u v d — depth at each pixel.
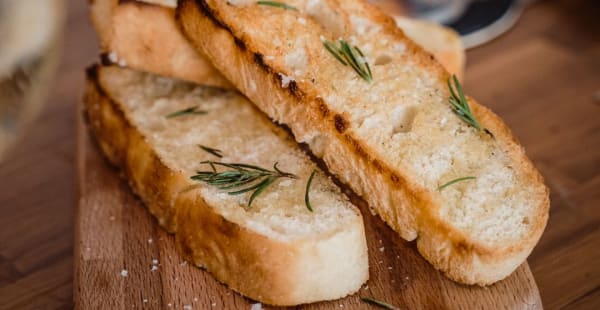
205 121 0.48
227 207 0.43
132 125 0.47
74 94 0.56
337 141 0.44
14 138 0.53
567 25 0.60
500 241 0.42
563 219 0.48
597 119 0.53
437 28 0.53
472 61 0.58
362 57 0.46
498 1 0.61
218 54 0.47
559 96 0.55
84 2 0.62
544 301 0.44
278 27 0.46
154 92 0.50
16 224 0.49
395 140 0.44
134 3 0.48
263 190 0.44
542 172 0.51
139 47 0.49
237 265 0.42
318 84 0.45
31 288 0.46
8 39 0.55
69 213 0.49
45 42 0.56
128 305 0.43
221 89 0.50
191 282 0.43
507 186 0.44
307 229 0.42
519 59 0.58
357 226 0.42
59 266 0.47
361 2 0.49
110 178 0.49
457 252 0.42
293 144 0.47
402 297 0.43
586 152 0.52
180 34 0.48
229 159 0.46
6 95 0.54
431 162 0.44
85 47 0.59
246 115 0.49
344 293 0.43
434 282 0.43
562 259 0.46
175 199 0.45
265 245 0.41
